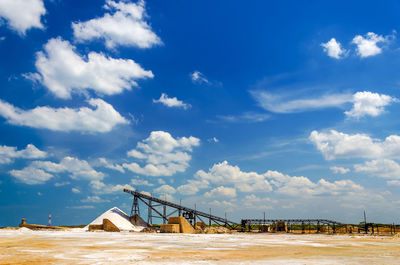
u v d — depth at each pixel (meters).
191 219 134.50
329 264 30.36
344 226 133.75
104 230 109.75
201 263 29.89
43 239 60.91
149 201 135.75
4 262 29.30
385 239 78.50
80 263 29.06
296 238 80.81
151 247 46.84
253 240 69.06
